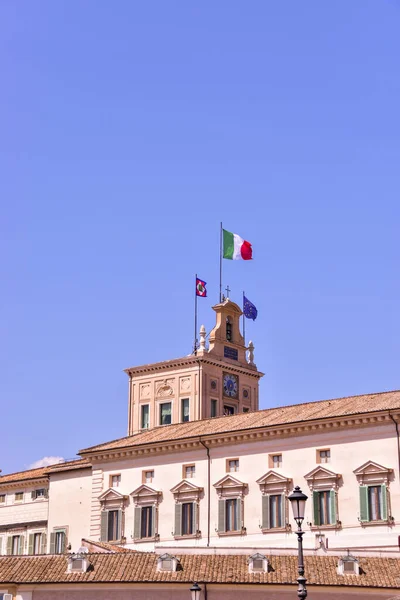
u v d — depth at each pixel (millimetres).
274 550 81938
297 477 98562
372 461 93750
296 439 99688
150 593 79938
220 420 112500
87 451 115250
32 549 123125
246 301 157125
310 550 82312
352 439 95938
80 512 116812
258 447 102125
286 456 99938
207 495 104438
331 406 102625
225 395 149375
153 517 107688
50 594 82500
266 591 77625
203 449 106250
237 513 101750
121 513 110625
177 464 107938
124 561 83562
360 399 102375
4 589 83438
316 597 77125
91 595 81312
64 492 119750
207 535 103062
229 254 152625
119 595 80688
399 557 80250
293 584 76812
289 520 97812
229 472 103812
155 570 81125
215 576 79062
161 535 106625
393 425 93562
